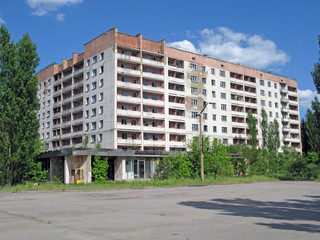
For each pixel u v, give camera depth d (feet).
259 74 273.54
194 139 142.31
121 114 189.88
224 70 248.73
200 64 234.17
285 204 51.29
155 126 207.21
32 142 103.19
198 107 227.61
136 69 205.05
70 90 228.43
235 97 252.83
